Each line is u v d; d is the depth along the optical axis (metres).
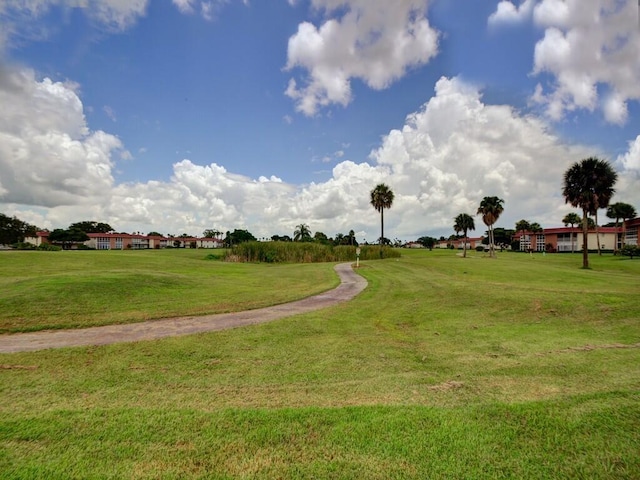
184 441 3.32
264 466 2.93
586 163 29.95
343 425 3.58
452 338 8.30
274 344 7.61
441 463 2.95
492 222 56.72
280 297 14.02
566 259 43.72
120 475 2.82
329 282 19.89
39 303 10.75
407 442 3.26
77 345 7.42
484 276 20.55
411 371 5.83
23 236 69.12
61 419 3.78
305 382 5.27
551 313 10.57
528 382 5.00
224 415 3.85
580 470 2.84
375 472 2.84
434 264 30.94
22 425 3.63
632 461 2.94
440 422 3.62
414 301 13.45
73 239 82.38
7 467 2.92
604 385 4.73
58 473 2.85
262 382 5.28
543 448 3.14
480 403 4.16
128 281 14.62
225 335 8.30
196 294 14.29
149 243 104.94
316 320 10.04
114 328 8.98
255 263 41.50
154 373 5.71
